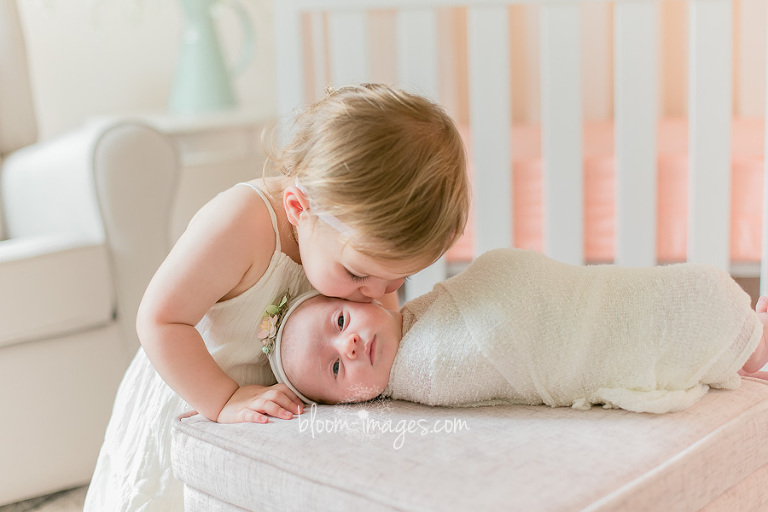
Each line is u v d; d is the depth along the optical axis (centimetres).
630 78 178
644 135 179
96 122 230
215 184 243
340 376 99
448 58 273
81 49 255
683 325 96
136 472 111
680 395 93
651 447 84
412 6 180
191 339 102
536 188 189
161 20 269
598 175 187
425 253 94
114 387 163
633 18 176
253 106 254
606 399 95
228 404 101
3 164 206
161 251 171
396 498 77
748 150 219
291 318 103
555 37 179
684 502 83
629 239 183
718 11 172
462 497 76
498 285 100
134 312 167
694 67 175
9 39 207
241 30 284
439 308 102
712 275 99
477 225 188
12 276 148
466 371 97
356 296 102
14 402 151
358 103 96
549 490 76
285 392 102
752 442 93
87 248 159
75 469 158
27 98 210
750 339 98
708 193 178
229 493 93
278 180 110
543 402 99
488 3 179
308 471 84
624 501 77
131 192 166
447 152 96
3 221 201
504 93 182
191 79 245
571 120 181
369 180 92
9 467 151
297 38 186
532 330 97
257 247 105
